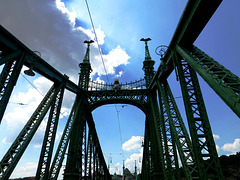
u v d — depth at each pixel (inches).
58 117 625.9
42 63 558.3
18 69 431.8
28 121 482.6
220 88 259.3
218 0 321.7
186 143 479.2
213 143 331.0
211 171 319.9
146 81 1030.4
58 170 633.6
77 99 944.9
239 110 218.4
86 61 1121.4
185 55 393.4
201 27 389.1
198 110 373.7
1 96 382.3
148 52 1112.2
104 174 1782.7
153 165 846.5
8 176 362.0
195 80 406.9
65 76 730.2
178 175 564.1
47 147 559.2
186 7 372.5
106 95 1052.5
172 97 629.9
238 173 1513.3
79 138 874.1
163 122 678.5
